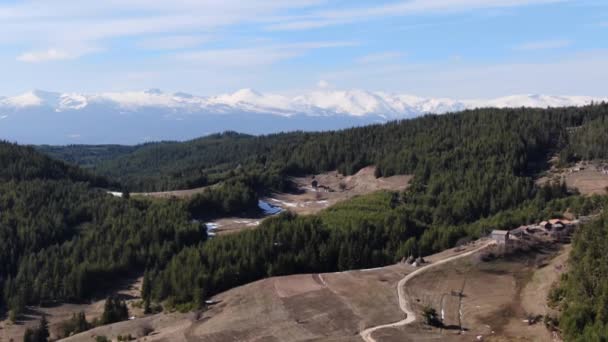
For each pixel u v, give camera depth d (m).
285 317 134.00
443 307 135.88
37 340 159.50
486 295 141.75
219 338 125.94
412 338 118.31
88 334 145.12
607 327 106.94
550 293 134.88
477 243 185.50
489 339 117.50
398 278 154.62
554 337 115.62
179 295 169.12
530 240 175.62
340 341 118.25
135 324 147.12
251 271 181.62
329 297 144.00
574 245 155.88
